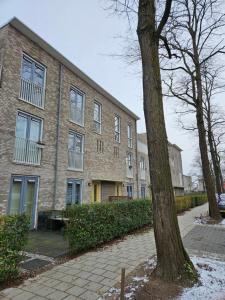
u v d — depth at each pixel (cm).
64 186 1253
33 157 1085
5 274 448
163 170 487
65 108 1316
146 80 530
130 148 2130
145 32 549
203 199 2823
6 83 972
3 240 448
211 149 1888
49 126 1188
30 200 1056
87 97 1534
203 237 900
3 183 927
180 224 1206
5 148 945
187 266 454
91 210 701
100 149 1641
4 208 921
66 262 579
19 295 407
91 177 1500
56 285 446
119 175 1873
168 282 433
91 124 1552
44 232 957
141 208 1052
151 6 559
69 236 639
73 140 1384
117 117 1972
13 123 991
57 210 1080
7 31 1005
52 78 1243
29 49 1110
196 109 1342
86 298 396
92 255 637
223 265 529
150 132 507
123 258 609
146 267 528
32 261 583
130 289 419
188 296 385
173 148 4012
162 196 477
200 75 1285
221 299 376
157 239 472
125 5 654
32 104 1097
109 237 780
